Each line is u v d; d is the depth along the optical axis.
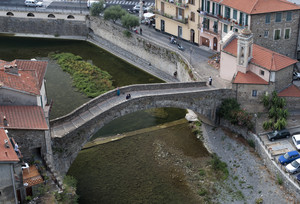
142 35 105.69
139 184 67.19
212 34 95.12
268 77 74.69
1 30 122.50
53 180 54.12
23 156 55.12
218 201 63.84
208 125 79.81
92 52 111.94
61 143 62.69
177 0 100.56
